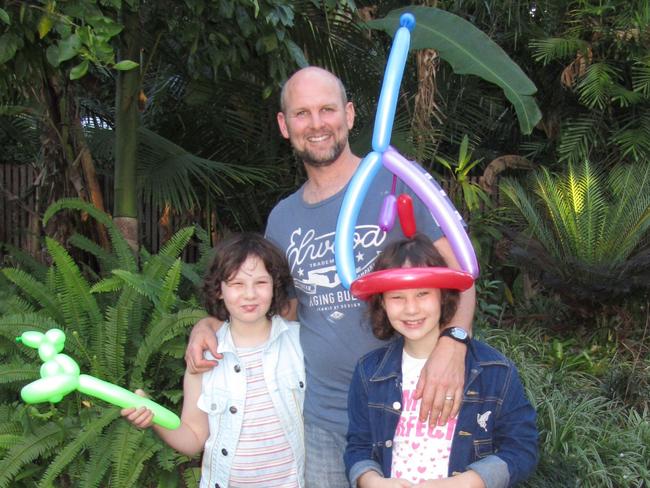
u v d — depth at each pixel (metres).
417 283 1.50
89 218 4.15
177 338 3.01
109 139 4.72
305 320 2.02
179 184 4.23
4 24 2.49
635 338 5.04
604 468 3.09
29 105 3.84
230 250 1.91
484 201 5.79
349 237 1.67
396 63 1.68
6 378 2.64
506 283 6.37
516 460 1.56
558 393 3.73
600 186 5.71
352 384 1.78
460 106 6.08
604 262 5.06
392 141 4.70
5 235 6.68
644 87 5.54
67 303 2.99
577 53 5.88
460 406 1.60
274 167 5.55
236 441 1.92
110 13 2.92
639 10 5.64
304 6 3.75
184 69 4.87
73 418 2.79
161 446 2.65
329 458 1.96
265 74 3.82
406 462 1.63
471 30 3.62
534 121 3.39
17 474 2.70
